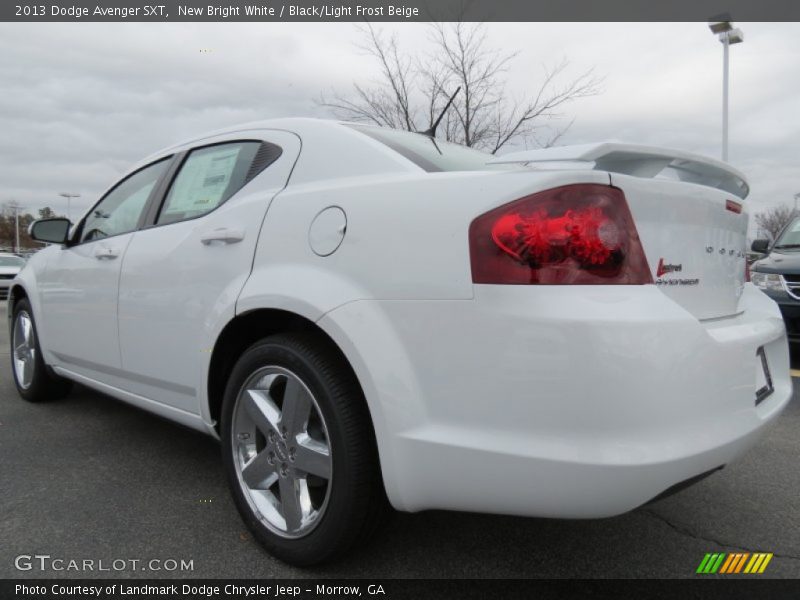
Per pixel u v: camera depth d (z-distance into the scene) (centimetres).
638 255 169
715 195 202
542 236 163
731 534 245
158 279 271
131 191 335
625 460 154
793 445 350
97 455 325
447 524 250
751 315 225
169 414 278
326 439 200
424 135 276
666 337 161
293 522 211
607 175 168
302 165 235
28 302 413
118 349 303
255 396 225
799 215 745
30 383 421
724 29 1324
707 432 168
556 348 158
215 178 273
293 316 216
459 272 172
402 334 180
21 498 270
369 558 222
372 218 193
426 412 177
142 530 242
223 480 293
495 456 165
